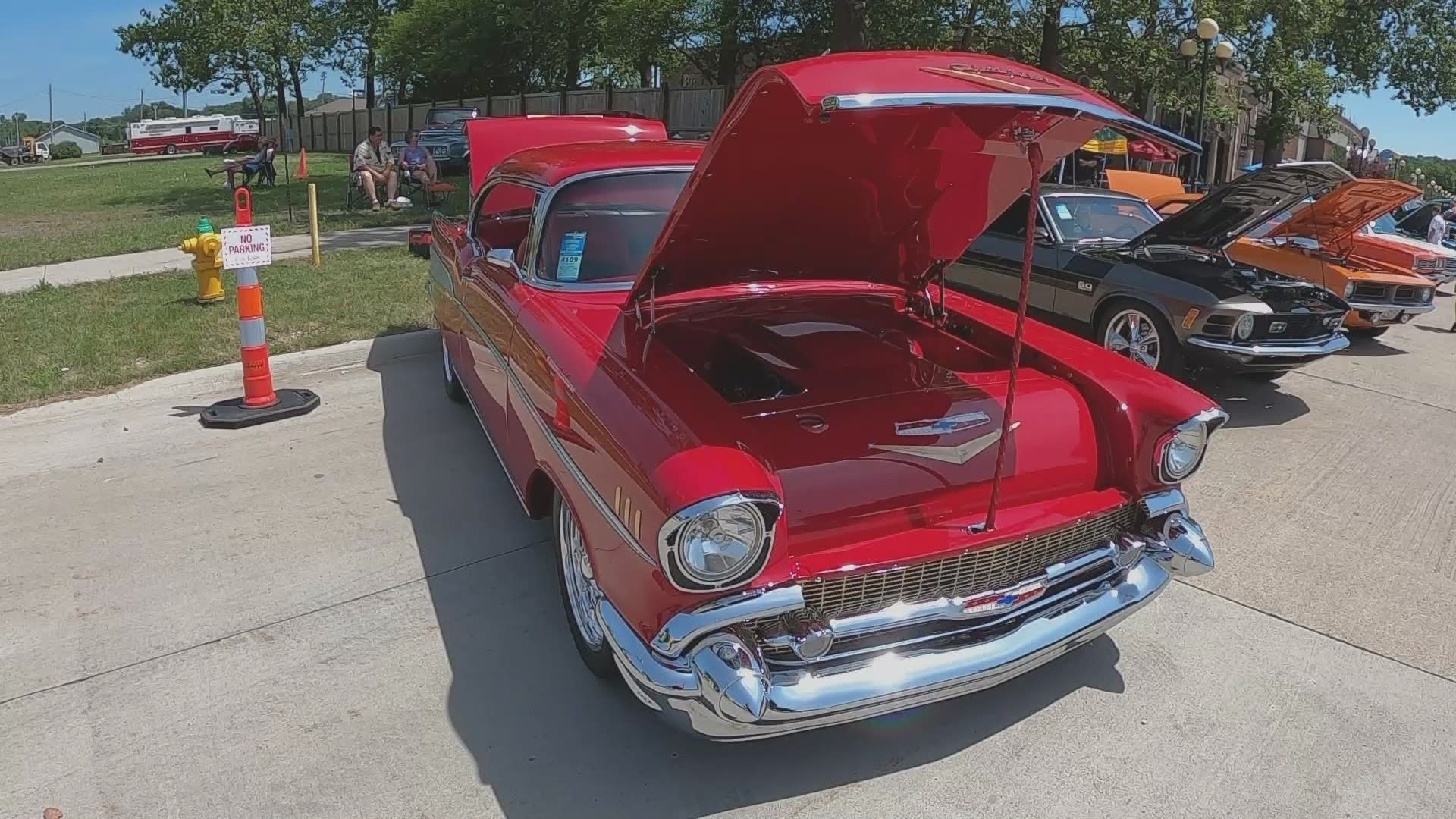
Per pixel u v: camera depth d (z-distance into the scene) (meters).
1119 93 20.78
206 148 46.66
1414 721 2.89
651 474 2.20
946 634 2.47
